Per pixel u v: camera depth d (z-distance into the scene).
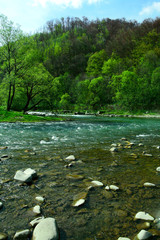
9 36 22.58
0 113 20.67
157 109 47.94
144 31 106.31
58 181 3.73
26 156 5.62
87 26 178.00
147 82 52.19
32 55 25.39
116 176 4.08
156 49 78.19
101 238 2.07
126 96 49.66
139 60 81.31
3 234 2.09
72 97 78.75
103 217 2.50
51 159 5.35
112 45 114.12
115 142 8.22
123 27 150.50
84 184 3.61
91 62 102.62
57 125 16.28
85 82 71.31
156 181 3.82
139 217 2.47
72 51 134.88
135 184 3.65
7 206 2.73
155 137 9.80
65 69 120.94
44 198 3.00
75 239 2.05
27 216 2.48
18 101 41.16
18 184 3.54
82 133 11.12
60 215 2.53
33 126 14.98
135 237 2.09
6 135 9.78
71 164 4.75
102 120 24.97
